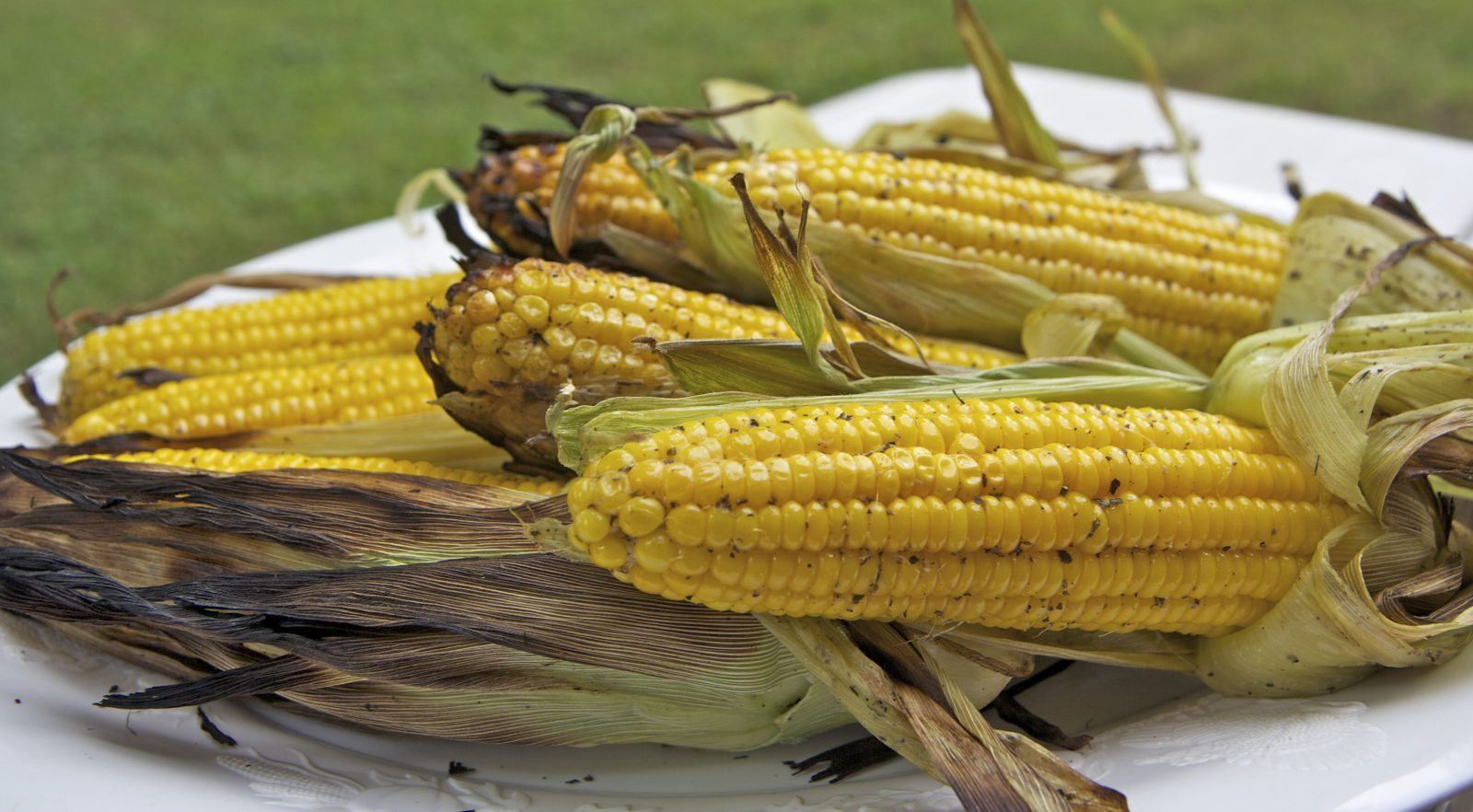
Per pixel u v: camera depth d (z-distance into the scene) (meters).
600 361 0.55
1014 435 0.52
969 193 0.61
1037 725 0.55
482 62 1.65
